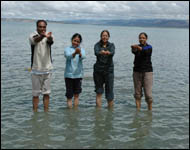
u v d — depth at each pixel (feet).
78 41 24.64
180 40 214.69
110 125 20.98
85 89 33.63
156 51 99.55
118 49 103.81
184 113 24.71
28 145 16.98
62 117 22.76
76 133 19.13
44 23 22.48
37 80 23.62
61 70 48.55
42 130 19.62
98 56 25.23
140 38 24.79
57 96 30.22
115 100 29.12
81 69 25.36
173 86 36.88
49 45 23.27
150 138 18.47
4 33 201.26
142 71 24.93
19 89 32.65
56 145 17.03
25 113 23.67
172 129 20.36
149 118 22.97
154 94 31.99
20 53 74.02
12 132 19.10
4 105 25.95
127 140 18.03
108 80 25.72
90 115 23.50
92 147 16.83
